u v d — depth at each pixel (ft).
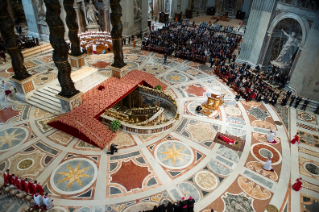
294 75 82.43
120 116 63.77
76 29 81.05
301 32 83.66
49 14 51.85
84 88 74.23
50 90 72.13
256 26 99.19
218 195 46.19
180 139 60.29
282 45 93.91
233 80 88.63
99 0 114.11
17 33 124.36
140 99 79.61
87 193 44.83
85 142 57.31
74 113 60.49
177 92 82.43
